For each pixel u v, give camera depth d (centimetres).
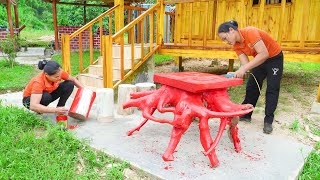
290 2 658
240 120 451
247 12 721
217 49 582
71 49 1519
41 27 3134
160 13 648
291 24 664
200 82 287
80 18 2212
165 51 660
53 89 409
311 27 640
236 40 361
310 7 636
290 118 467
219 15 753
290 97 597
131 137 370
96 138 365
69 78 431
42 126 394
